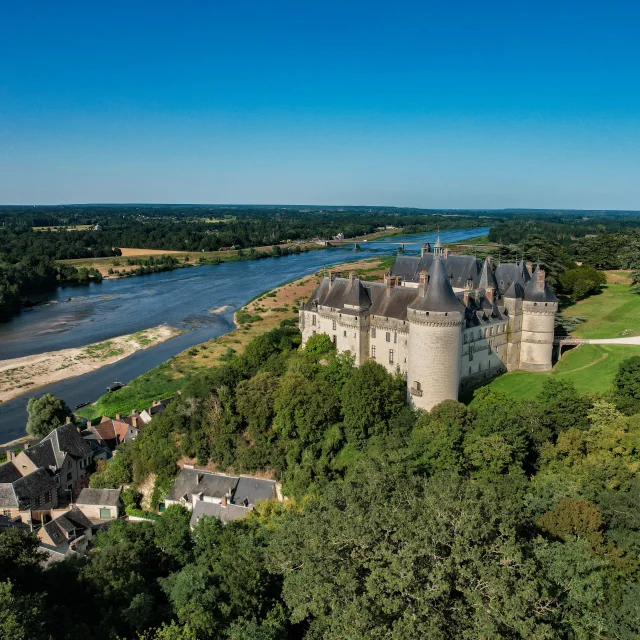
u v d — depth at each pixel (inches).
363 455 3144.7
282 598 2063.2
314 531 1884.8
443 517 1720.0
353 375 3511.3
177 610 1894.7
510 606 1482.5
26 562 2106.3
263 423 3543.3
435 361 3405.5
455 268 5064.0
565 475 2546.8
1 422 4970.5
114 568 2220.7
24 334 7780.5
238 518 2957.7
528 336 4434.1
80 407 5236.2
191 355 6540.4
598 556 1904.5
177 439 3806.6
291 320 7751.0
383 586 1572.3
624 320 5546.3
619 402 3137.3
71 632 1740.9
